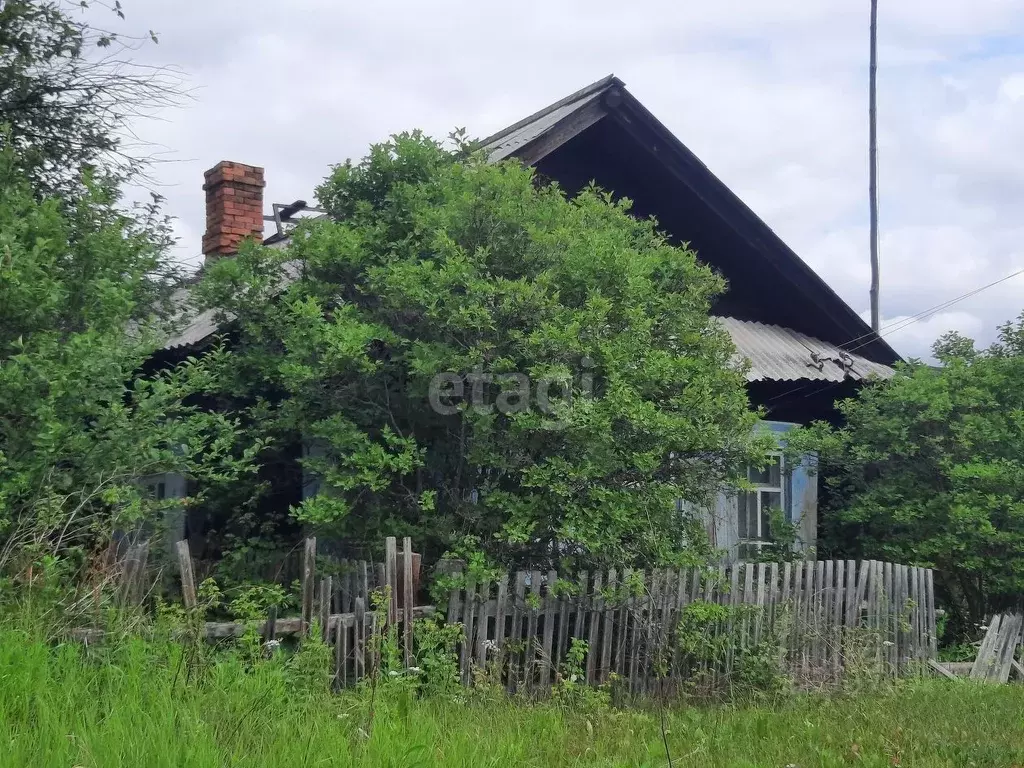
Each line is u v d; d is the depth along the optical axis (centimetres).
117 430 568
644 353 717
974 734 597
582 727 554
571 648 673
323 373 683
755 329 1206
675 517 740
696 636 715
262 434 772
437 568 657
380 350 743
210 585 557
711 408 729
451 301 680
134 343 619
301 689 517
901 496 1026
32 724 409
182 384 650
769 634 767
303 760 409
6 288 553
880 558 1065
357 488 702
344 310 705
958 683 827
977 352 1103
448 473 728
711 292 843
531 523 674
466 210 722
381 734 441
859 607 857
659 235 892
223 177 1191
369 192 804
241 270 778
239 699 466
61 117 896
